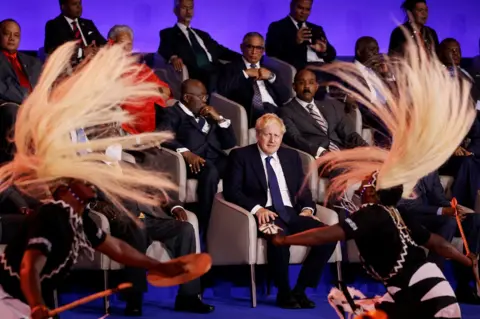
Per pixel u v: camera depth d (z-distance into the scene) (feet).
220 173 34.14
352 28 44.75
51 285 18.01
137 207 29.73
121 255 19.63
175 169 32.48
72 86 19.71
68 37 37.76
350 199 32.86
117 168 20.95
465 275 33.27
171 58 38.27
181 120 34.12
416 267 20.27
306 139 35.63
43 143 18.90
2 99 33.37
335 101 36.91
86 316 29.50
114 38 36.14
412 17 41.65
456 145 21.06
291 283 33.91
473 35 45.24
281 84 38.78
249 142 36.29
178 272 19.76
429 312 20.11
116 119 20.61
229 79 37.83
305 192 32.42
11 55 34.53
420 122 20.90
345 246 33.47
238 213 31.12
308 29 40.68
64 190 18.47
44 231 17.56
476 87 40.06
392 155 20.89
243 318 29.43
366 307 21.62
